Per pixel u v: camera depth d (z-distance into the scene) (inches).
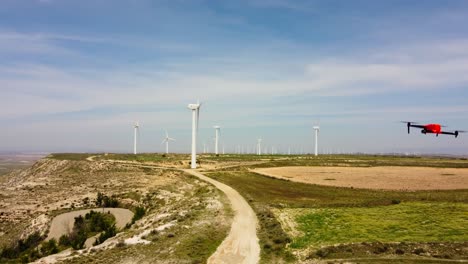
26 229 3912.4
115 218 3969.0
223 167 6550.2
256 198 3718.0
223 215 2999.5
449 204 3267.7
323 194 4035.4
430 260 1878.7
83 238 3235.7
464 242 2110.0
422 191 4146.2
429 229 2418.8
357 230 2444.6
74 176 6535.4
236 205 3390.7
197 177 5216.5
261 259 2033.7
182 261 2000.5
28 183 6181.1
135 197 4677.7
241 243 2305.6
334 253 2037.4
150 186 5137.8
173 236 2437.3
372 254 2005.4
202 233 2496.3
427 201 3454.7
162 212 3472.0
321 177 5428.2
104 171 6678.2
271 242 2294.5
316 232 2450.8
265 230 2578.7
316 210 3134.8
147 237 2433.6
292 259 2003.0
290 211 3112.7
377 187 4493.1
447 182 4889.3
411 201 3469.5
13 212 4493.1
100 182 5807.1
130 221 3816.4
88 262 2023.9
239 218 2910.9
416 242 2127.2
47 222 3905.0
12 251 3383.4
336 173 5940.0
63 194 5231.3
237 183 4744.1
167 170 6131.9
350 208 3191.4
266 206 3299.7
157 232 2532.0
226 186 4483.3
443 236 2244.1
